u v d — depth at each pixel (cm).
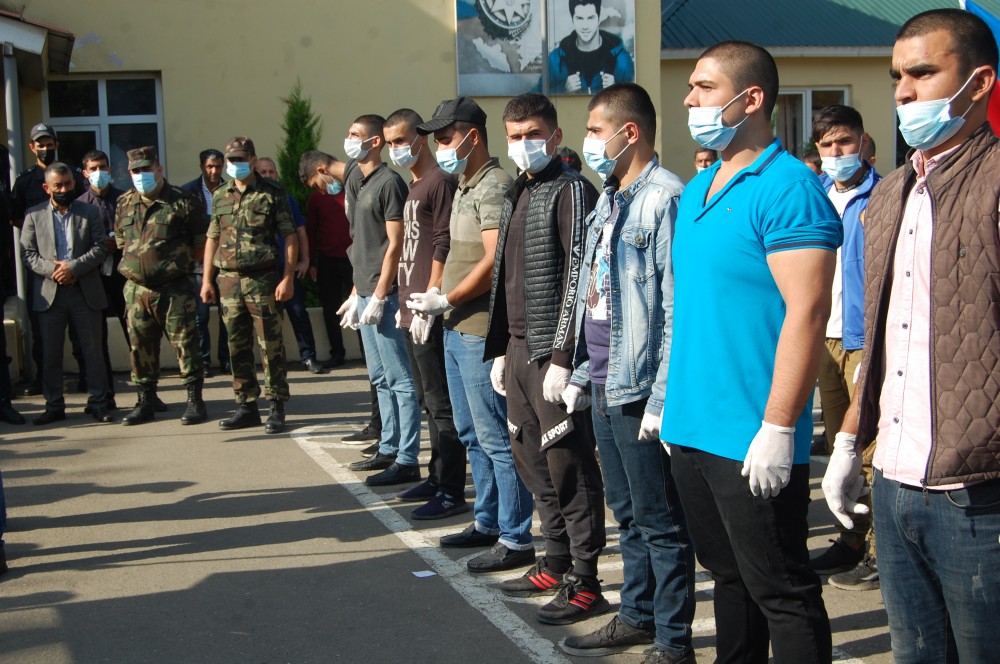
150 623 424
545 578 445
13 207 926
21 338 977
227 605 442
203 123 1215
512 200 426
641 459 344
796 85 1527
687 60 1484
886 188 255
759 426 276
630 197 345
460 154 468
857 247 461
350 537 534
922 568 249
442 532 540
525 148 403
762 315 276
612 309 343
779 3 1580
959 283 229
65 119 1207
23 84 1161
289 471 675
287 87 1230
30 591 464
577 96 1280
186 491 630
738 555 284
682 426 289
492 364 464
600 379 361
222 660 387
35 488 641
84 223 823
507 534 477
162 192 809
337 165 866
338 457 710
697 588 459
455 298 462
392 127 546
